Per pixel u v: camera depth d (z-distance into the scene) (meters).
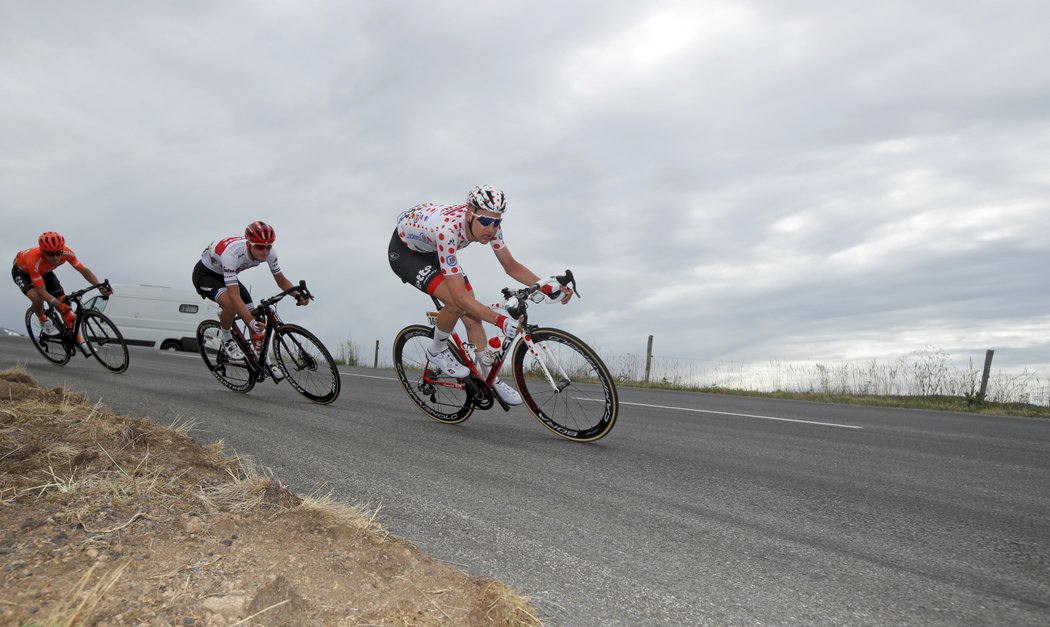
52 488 2.05
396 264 4.68
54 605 1.41
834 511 2.83
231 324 5.91
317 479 2.95
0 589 1.46
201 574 1.60
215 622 1.41
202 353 6.21
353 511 2.20
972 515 2.85
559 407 4.37
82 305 7.38
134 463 2.34
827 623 1.73
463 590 1.73
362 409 5.34
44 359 8.71
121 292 16.47
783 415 6.80
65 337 7.34
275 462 3.23
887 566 2.17
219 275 5.93
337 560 1.76
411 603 1.60
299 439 3.84
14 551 1.63
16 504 1.91
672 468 3.57
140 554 1.67
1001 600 1.92
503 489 2.95
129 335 16.31
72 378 6.08
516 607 1.65
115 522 1.83
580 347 4.11
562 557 2.13
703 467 3.65
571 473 3.33
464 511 2.59
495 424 4.91
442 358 4.53
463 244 4.26
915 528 2.62
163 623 1.38
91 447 2.50
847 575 2.07
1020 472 3.93
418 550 2.00
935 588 1.99
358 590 1.63
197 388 6.04
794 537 2.45
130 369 7.65
